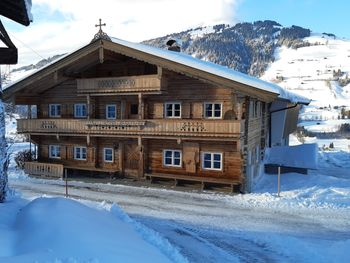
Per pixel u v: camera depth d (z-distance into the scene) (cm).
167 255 959
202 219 1541
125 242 864
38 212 933
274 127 2919
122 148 2470
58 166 2492
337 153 3694
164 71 2216
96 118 2547
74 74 2533
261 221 1524
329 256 1125
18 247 748
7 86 2508
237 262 1086
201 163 2223
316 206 1756
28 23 1225
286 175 2448
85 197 1933
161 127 2203
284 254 1157
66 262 654
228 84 1994
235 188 2103
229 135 2027
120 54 2414
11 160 3164
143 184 2281
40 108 2761
